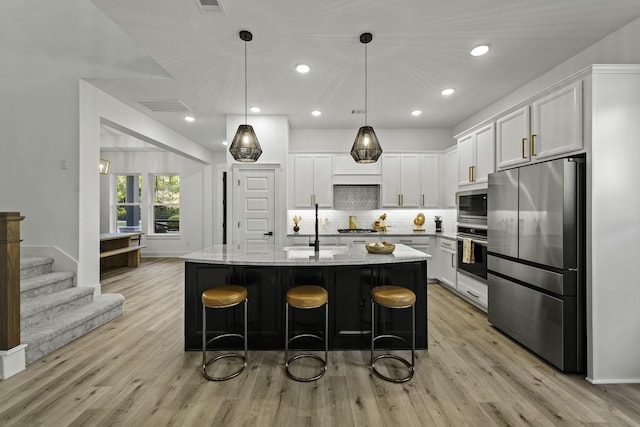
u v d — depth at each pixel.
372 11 2.27
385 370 2.36
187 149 6.20
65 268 3.43
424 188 5.29
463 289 4.01
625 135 2.14
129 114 4.26
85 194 3.52
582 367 2.25
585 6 2.22
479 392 2.06
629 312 2.17
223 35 2.57
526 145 2.76
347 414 1.84
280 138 4.73
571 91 2.29
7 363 2.22
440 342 2.85
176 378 2.24
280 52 2.84
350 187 5.55
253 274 2.69
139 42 2.67
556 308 2.32
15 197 3.48
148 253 7.76
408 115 4.78
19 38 3.48
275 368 2.39
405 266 2.71
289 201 5.24
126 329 3.16
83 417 1.81
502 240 2.95
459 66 3.14
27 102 3.47
